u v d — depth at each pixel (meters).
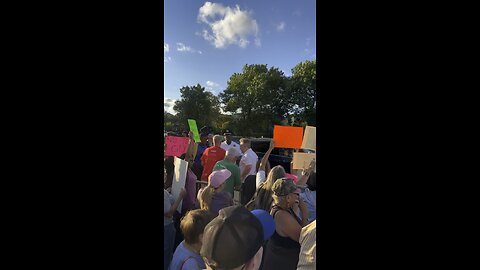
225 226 0.93
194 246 1.14
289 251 1.27
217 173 1.54
